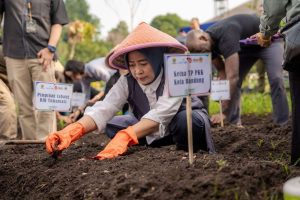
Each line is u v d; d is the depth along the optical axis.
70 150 3.87
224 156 3.04
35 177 3.16
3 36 5.04
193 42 5.02
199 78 2.80
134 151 3.60
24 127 5.17
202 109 3.67
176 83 2.72
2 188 3.34
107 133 3.94
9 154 4.07
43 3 4.98
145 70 3.36
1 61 5.39
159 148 3.67
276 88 5.82
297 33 2.77
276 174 2.47
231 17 5.43
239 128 5.16
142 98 3.58
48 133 5.08
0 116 5.07
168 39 3.30
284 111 5.86
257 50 5.81
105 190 2.50
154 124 3.29
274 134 4.74
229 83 5.41
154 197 2.31
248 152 3.90
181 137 3.50
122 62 3.62
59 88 4.22
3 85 5.13
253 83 11.16
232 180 2.34
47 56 4.99
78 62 7.00
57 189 2.83
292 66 2.91
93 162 3.13
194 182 2.34
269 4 3.05
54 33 5.08
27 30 4.91
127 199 2.35
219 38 5.31
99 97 6.71
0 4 4.96
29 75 5.07
